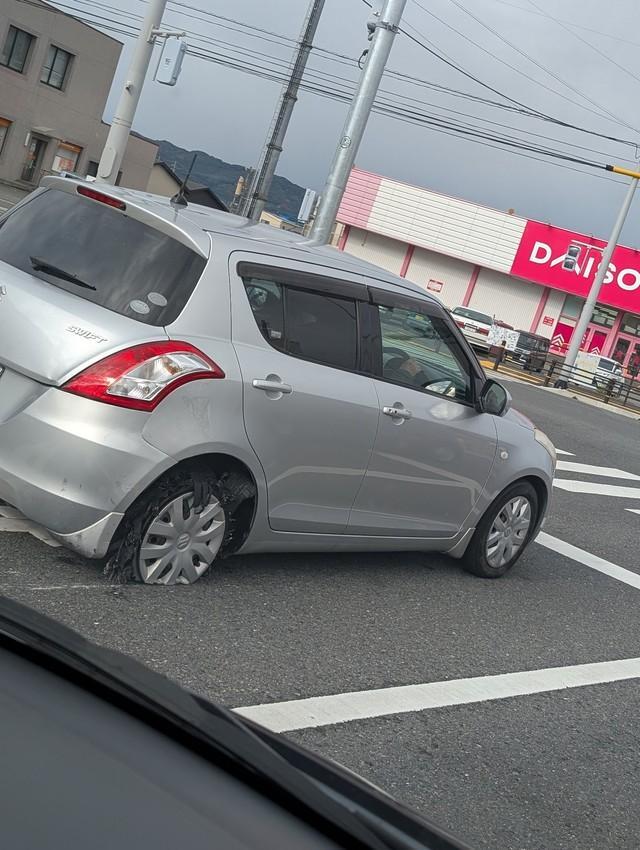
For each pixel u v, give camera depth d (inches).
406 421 219.5
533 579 284.8
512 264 2094.0
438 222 2144.4
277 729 153.6
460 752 164.2
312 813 54.2
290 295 198.5
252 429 187.3
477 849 135.5
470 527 255.8
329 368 204.1
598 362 1578.5
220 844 47.6
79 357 171.0
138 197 193.2
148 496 179.5
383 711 171.2
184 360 175.6
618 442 736.3
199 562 194.9
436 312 234.2
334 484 209.9
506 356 1585.9
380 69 650.2
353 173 2199.8
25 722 51.9
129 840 44.9
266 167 950.4
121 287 178.9
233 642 179.2
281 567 228.4
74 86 2014.0
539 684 204.8
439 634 217.6
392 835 57.3
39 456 170.1
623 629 260.1
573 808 156.2
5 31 1795.0
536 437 267.7
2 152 1898.4
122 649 162.6
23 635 61.7
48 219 190.4
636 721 199.8
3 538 193.3
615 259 2018.9
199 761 54.9
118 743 53.5
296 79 934.4
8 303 177.3
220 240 188.5
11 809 43.8
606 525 391.9
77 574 184.5
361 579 238.8
